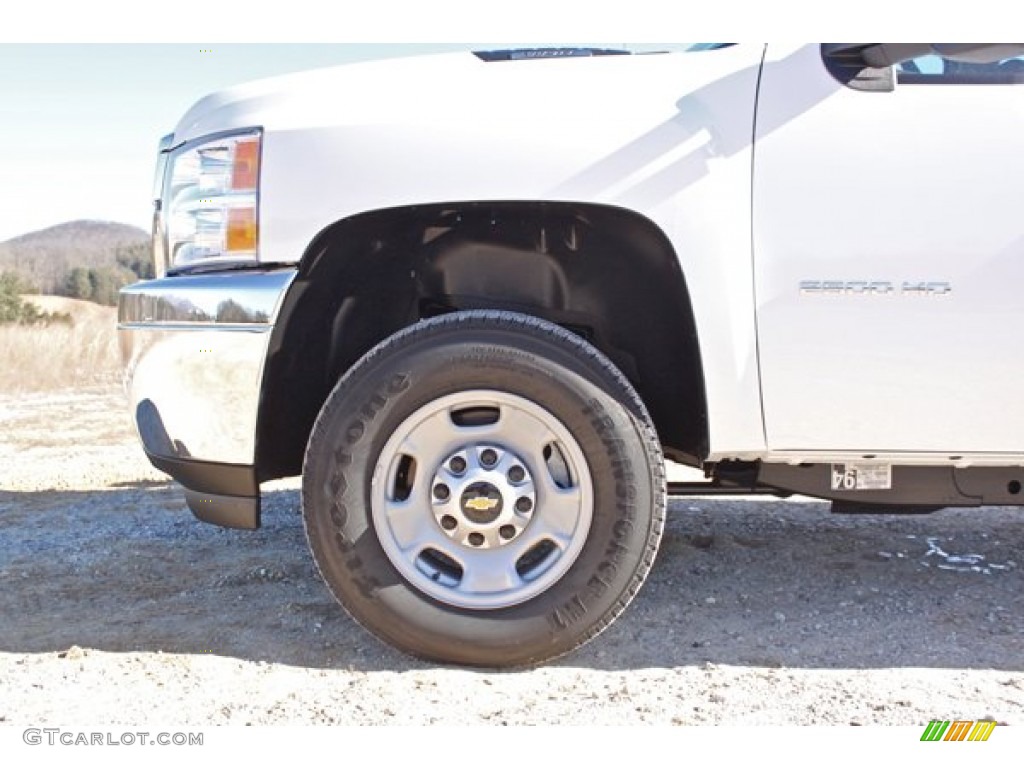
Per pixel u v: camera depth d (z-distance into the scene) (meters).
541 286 3.06
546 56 3.01
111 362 12.46
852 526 4.51
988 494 3.07
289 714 2.56
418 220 2.98
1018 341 2.70
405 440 2.78
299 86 2.96
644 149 2.76
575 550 2.76
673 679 2.76
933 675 2.77
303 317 3.00
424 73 2.94
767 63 2.83
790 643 3.04
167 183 3.20
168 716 2.56
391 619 2.78
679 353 3.04
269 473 3.11
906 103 2.76
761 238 2.76
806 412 2.77
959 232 2.70
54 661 2.96
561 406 2.73
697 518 4.68
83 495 5.55
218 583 3.71
